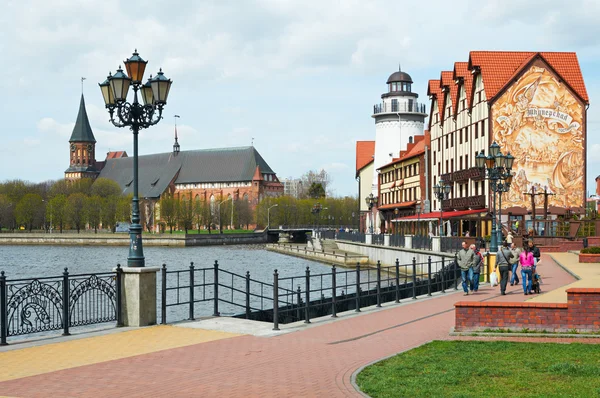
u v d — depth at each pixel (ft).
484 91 212.23
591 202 288.10
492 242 116.57
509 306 53.72
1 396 34.58
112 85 60.23
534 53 215.51
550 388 35.53
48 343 50.90
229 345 50.55
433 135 277.23
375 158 378.12
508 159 130.11
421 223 269.64
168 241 494.59
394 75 372.79
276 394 35.19
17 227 631.15
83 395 34.94
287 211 622.54
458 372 39.52
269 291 145.59
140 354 46.65
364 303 90.02
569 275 104.47
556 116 207.72
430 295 91.81
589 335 50.93
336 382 37.86
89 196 654.53
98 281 59.21
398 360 43.57
